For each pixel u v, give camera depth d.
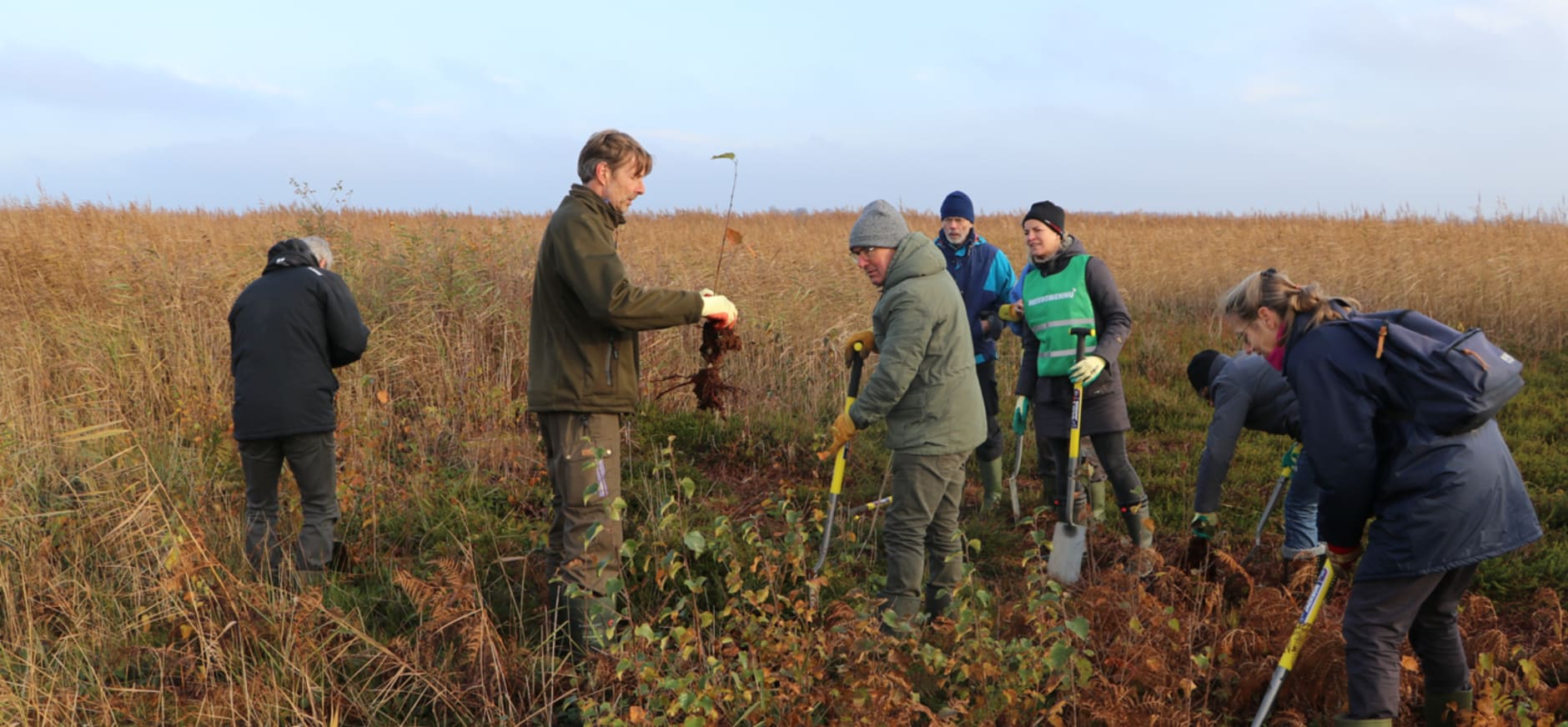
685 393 7.16
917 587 3.67
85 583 3.86
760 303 8.59
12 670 3.28
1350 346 2.63
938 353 3.54
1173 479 5.74
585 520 3.47
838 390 7.49
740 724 3.04
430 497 5.18
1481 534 2.57
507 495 5.36
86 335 6.98
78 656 3.48
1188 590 3.91
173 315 7.22
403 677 3.46
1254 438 6.55
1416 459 2.59
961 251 5.41
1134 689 3.15
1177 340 10.00
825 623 3.70
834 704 3.09
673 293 3.37
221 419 5.89
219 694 3.21
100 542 4.22
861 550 4.59
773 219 23.44
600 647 3.35
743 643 3.38
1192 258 14.14
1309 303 2.75
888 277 3.62
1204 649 3.55
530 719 3.24
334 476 4.33
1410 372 2.54
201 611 3.65
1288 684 3.30
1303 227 18.66
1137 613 3.53
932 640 3.60
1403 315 2.73
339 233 8.91
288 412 4.05
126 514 4.13
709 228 19.05
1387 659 2.71
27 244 9.15
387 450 5.90
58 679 3.29
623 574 4.11
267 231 10.83
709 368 3.84
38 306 8.24
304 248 4.30
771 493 5.60
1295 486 4.25
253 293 4.11
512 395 7.19
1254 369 4.01
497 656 3.32
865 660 3.19
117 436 5.32
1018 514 5.11
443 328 7.43
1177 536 5.00
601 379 3.39
